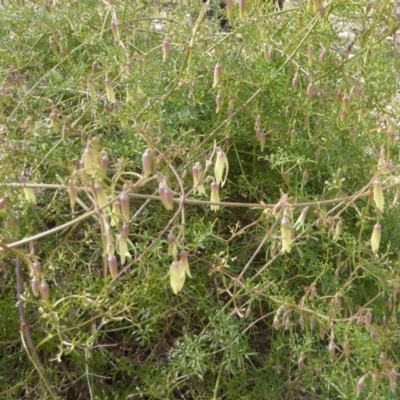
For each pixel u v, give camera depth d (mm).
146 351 450
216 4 566
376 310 451
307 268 459
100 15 554
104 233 334
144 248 390
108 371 434
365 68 516
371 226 496
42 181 448
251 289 406
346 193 500
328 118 497
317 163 478
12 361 439
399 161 515
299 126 516
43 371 385
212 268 429
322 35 520
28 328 398
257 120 450
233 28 508
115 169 450
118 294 395
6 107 503
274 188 506
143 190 464
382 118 499
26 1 552
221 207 478
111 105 490
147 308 415
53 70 498
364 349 395
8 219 397
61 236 459
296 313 446
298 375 437
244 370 419
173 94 479
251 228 497
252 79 493
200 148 463
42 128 443
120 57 494
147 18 521
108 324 447
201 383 431
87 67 524
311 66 502
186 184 453
